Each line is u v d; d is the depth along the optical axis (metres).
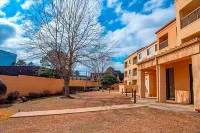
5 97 16.41
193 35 14.81
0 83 14.93
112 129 6.74
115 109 11.09
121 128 6.86
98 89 44.38
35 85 22.61
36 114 9.77
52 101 16.14
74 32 19.58
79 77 43.38
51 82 26.95
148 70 20.36
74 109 11.36
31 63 24.09
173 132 6.27
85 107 12.18
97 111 10.56
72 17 19.53
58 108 11.91
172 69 17.70
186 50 10.96
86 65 20.92
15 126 7.43
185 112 9.64
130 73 50.22
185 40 15.91
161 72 14.88
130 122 7.80
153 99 17.53
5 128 7.13
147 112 10.08
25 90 20.52
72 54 19.78
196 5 15.27
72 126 7.28
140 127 6.95
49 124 7.69
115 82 51.66
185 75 14.79
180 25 16.30
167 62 13.78
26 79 20.81
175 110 10.30
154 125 7.22
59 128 7.01
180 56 11.63
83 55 19.84
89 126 7.24
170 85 17.89
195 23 14.21
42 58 19.73
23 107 12.55
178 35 16.53
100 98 18.98
